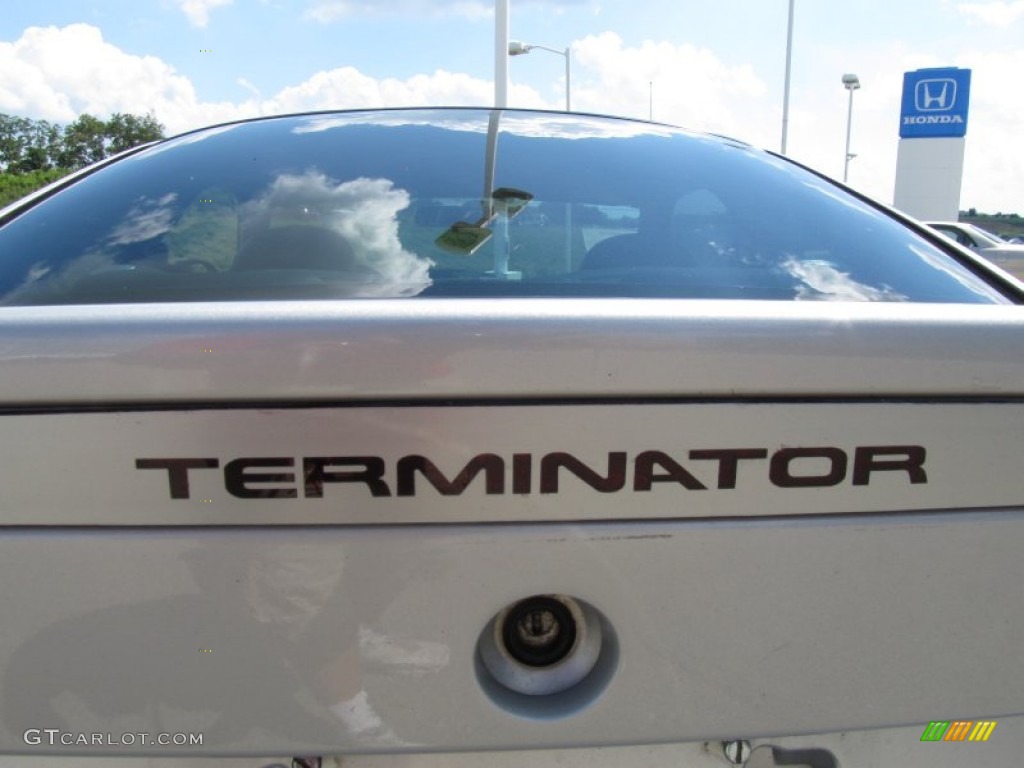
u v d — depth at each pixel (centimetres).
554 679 131
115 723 126
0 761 131
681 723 130
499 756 137
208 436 121
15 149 4909
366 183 183
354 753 127
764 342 124
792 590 128
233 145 204
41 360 120
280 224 167
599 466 124
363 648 124
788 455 126
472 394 121
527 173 190
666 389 123
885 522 128
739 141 236
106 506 122
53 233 165
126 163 200
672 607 127
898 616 130
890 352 127
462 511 123
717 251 167
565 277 154
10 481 122
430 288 147
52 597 123
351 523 123
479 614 124
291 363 120
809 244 173
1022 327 130
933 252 179
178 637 124
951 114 1834
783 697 131
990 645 133
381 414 121
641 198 185
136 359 120
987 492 130
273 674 125
